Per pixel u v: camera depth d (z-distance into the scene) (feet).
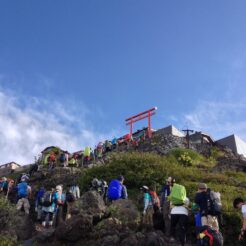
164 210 47.32
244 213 39.24
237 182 76.07
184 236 41.27
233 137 121.80
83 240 45.68
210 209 40.11
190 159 95.66
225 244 47.78
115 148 119.03
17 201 63.67
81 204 53.98
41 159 123.34
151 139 115.44
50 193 60.49
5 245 46.52
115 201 53.52
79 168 96.89
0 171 133.90
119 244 43.34
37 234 53.06
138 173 72.74
